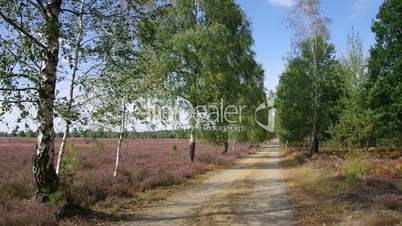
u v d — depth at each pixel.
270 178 24.64
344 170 22.44
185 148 60.41
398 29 36.91
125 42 12.25
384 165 24.19
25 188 15.20
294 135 45.66
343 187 17.64
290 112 42.16
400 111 35.22
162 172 23.77
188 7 31.09
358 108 26.94
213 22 31.28
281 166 35.22
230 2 32.16
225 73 30.89
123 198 15.96
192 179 24.33
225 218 12.33
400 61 35.47
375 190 16.50
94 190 15.35
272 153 64.94
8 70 10.13
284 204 14.90
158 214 13.07
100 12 11.89
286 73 41.91
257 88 47.53
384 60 36.97
